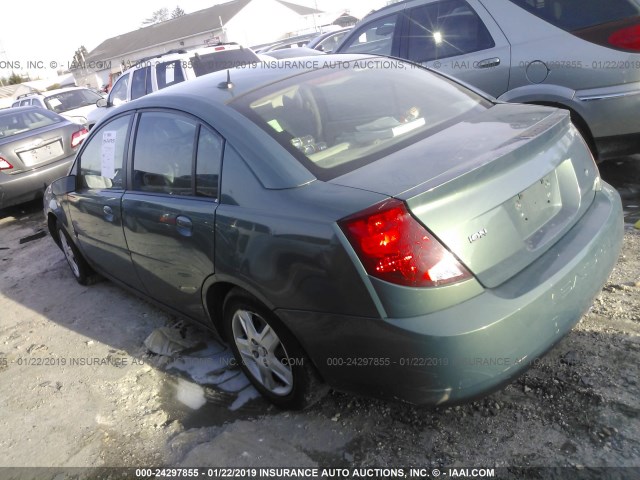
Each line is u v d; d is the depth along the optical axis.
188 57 8.97
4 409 3.30
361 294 2.03
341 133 2.66
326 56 3.54
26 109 8.65
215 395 3.03
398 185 2.08
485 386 2.07
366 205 2.02
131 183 3.42
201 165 2.77
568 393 2.51
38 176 7.73
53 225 5.16
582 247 2.34
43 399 3.31
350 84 3.05
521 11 4.58
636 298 3.09
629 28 4.04
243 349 2.84
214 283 2.76
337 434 2.55
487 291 2.06
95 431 2.93
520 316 2.04
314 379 2.50
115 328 4.03
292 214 2.23
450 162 2.19
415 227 1.97
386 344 2.04
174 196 2.97
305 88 2.94
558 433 2.32
